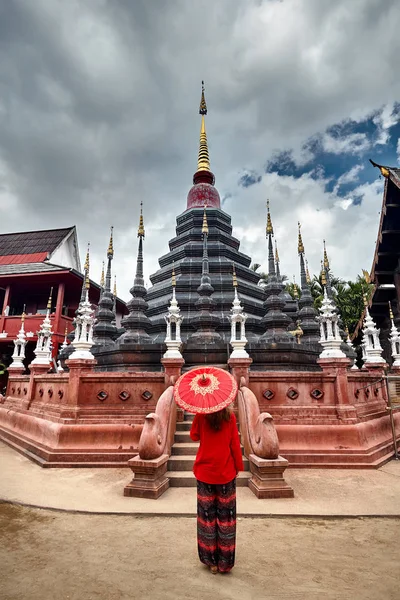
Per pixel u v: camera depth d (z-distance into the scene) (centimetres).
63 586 406
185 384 496
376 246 1788
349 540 527
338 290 4019
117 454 938
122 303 3609
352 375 1106
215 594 388
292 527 574
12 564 459
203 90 2484
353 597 383
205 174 2256
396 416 1255
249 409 853
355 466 912
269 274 1540
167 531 559
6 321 2786
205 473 454
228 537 435
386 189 1573
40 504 669
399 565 453
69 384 1033
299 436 962
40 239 3556
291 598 381
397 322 1927
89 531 560
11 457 1059
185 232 2064
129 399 1028
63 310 3014
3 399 1622
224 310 1652
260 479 715
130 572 436
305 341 1734
